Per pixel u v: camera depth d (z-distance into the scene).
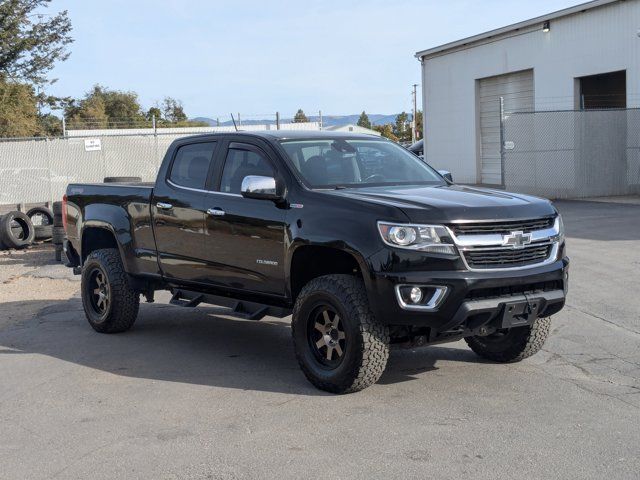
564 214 18.39
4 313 9.81
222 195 6.93
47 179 23.34
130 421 5.45
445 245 5.46
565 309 8.66
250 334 8.26
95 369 6.91
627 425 5.10
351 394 5.90
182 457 4.74
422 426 5.16
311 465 4.55
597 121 23.69
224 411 5.60
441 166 34.56
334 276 5.86
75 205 8.85
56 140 23.73
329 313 5.91
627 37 23.98
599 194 23.86
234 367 6.85
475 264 5.56
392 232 5.48
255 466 4.56
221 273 6.95
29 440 5.14
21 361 7.28
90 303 8.53
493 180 31.56
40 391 6.28
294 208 6.18
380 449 4.77
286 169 6.43
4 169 22.97
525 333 6.46
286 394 5.97
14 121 48.22
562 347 7.20
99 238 8.81
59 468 4.64
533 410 5.44
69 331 8.59
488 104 31.42
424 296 5.45
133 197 7.97
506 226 5.67
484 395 5.82
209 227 6.98
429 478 4.32
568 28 26.36
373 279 5.52
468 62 32.00
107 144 25.64
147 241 7.79
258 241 6.48
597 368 6.50
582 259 11.68
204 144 7.37
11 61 47.22
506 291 5.64
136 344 7.85
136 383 6.42
